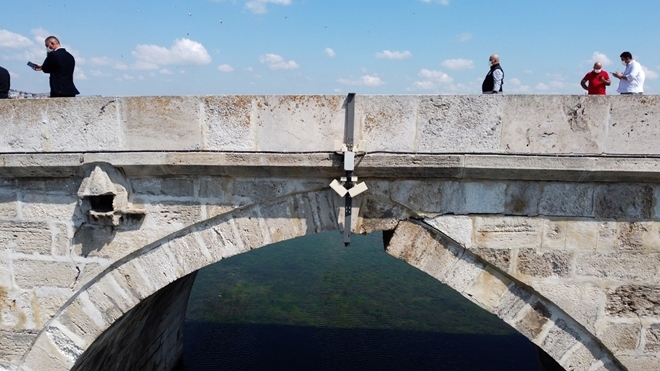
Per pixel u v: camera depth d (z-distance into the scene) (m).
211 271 17.17
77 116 5.24
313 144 5.05
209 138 5.14
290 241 21.30
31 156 5.30
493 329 12.81
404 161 4.91
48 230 5.71
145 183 5.48
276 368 10.80
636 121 4.73
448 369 10.75
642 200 5.03
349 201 5.23
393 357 11.23
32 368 5.99
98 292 5.83
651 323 5.21
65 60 6.32
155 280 5.75
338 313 13.64
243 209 5.48
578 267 5.20
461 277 5.44
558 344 5.45
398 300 14.65
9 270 5.85
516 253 5.24
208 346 11.73
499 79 8.23
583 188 5.07
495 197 5.16
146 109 5.16
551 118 4.83
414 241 5.38
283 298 14.66
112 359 7.79
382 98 4.93
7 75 6.41
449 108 4.90
